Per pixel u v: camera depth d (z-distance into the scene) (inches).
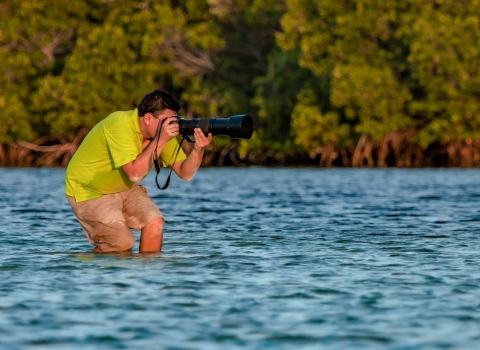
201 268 824.3
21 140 4168.3
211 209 1562.5
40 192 2069.4
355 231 1170.6
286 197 1887.3
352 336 571.5
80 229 1193.4
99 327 592.1
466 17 3727.9
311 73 4023.1
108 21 4274.1
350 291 714.8
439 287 733.3
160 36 4060.0
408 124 3791.8
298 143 3858.3
